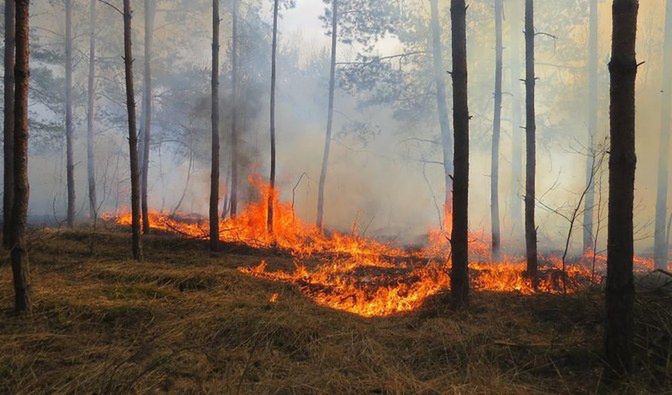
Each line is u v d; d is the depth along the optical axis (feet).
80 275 26.78
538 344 17.93
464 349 17.69
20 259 19.81
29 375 14.76
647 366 15.37
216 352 16.87
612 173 15.70
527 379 15.74
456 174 24.77
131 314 20.24
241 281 27.94
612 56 15.74
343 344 18.40
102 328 19.13
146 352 16.05
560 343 18.01
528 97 34.09
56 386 14.05
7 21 36.60
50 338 17.52
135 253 33.86
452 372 15.81
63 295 21.97
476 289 29.58
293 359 17.25
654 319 17.79
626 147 15.51
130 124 34.01
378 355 17.29
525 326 20.56
